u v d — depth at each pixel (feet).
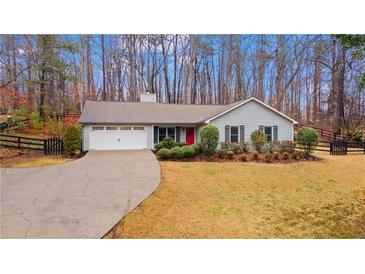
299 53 95.04
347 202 26.07
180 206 22.02
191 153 42.65
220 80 110.11
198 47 101.96
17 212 18.71
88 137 52.54
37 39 62.90
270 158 42.06
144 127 55.26
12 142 49.34
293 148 46.06
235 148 45.96
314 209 23.84
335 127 81.97
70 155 44.80
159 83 113.19
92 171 31.42
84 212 18.92
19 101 67.51
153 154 45.80
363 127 82.38
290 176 33.81
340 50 82.94
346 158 48.65
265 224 20.06
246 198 25.35
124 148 54.29
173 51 111.65
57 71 68.54
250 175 33.30
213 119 51.67
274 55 98.68
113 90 110.83
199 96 111.75
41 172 30.73
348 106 88.69
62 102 79.05
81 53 92.84
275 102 101.86
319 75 98.37
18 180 27.17
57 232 15.81
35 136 60.44
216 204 23.22
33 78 69.10
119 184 26.16
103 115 54.65
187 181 29.07
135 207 20.27
